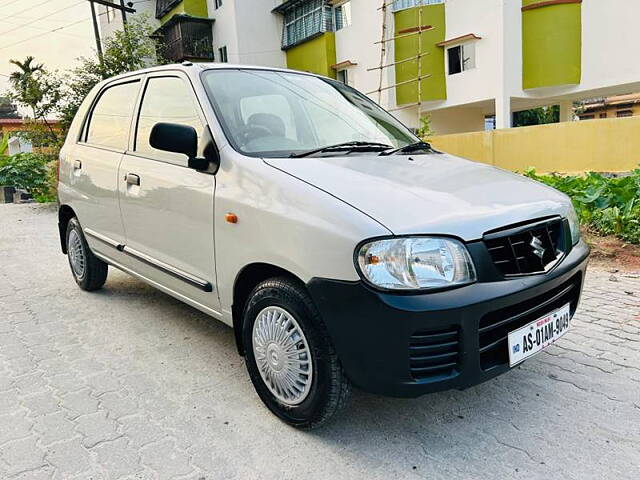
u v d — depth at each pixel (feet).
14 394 9.34
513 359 7.30
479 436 7.88
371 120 11.67
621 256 17.20
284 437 7.93
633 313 12.55
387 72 60.85
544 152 42.91
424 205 7.16
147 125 11.23
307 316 7.32
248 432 8.07
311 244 7.06
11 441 7.89
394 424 8.23
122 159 11.77
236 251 8.39
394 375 6.66
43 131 44.52
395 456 7.43
